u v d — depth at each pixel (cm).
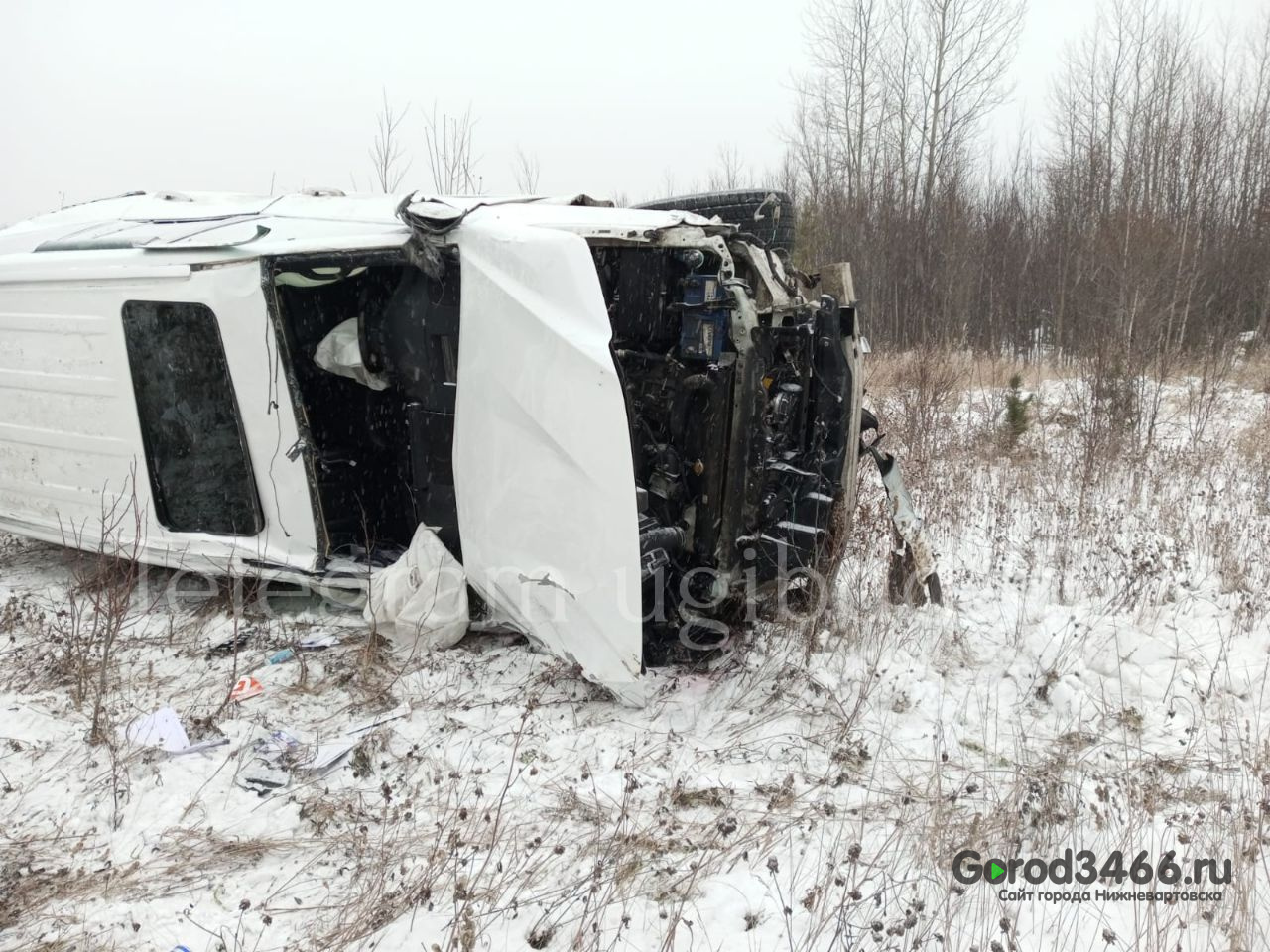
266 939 277
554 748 382
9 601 533
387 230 448
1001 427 942
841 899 288
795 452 473
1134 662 462
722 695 429
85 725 399
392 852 318
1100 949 276
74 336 517
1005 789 362
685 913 289
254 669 450
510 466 405
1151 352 1134
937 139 2427
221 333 465
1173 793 362
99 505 537
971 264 2094
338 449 521
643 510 418
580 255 379
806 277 520
